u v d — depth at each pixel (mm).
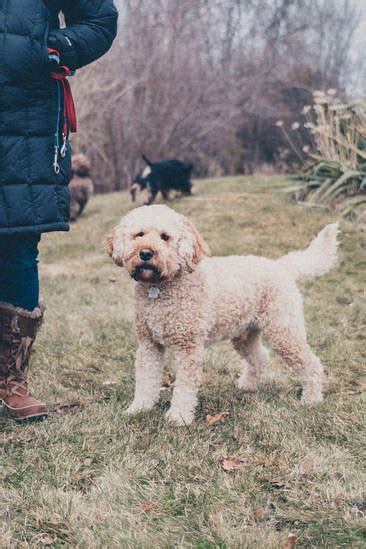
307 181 9648
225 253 7125
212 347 4520
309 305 5453
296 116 17125
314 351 4473
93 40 2910
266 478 2672
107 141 15828
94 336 4684
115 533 2262
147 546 2182
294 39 18781
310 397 3582
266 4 18859
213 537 2244
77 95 13578
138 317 3342
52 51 2793
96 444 2924
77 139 14344
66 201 2988
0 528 2289
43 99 2826
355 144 9102
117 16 3010
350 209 8289
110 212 10359
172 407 3311
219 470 2727
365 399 3525
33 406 3193
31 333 3184
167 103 16766
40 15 2730
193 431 3107
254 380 3852
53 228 2902
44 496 2471
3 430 3096
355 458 2865
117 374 3969
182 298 3217
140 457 2822
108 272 6859
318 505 2457
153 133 16547
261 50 18875
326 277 6281
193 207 9578
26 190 2812
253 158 17828
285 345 3545
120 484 2578
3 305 3104
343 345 4520
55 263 7441
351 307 5426
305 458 2811
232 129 17891
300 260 3736
